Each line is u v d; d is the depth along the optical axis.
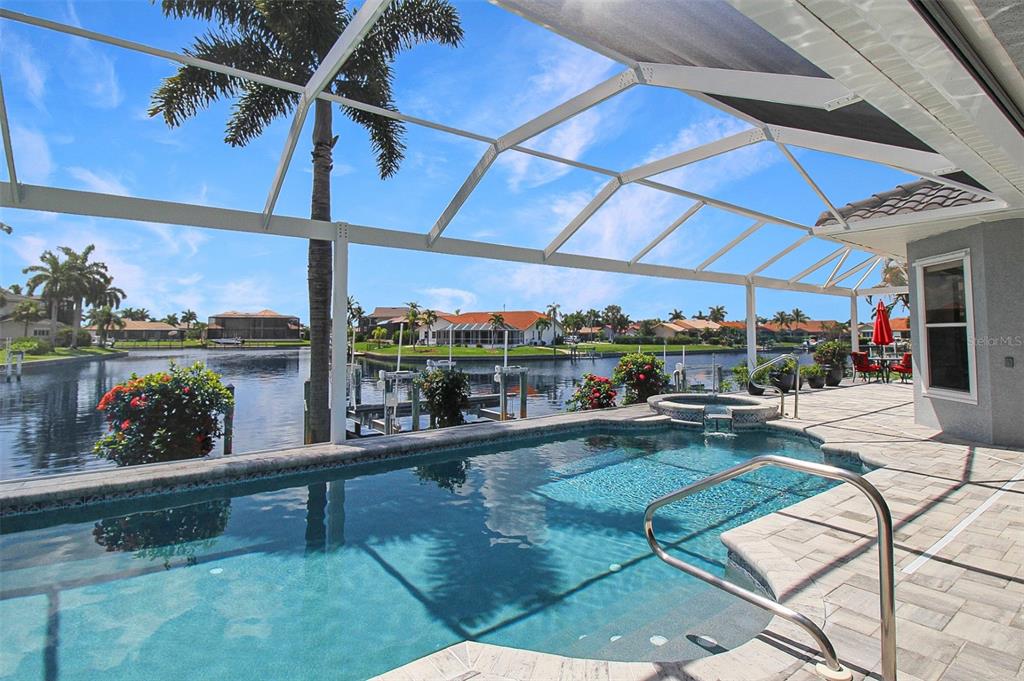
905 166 4.58
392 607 3.38
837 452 6.82
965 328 7.06
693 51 3.52
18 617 3.19
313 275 8.91
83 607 3.32
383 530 4.68
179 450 6.30
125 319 65.19
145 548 4.21
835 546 3.67
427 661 2.38
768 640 2.53
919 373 7.95
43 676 2.64
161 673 2.68
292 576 3.80
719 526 4.87
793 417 9.19
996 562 3.38
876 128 3.78
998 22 1.83
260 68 8.69
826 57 2.09
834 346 15.70
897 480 5.23
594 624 3.16
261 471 5.74
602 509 5.30
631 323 87.25
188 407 6.38
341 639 3.02
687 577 3.81
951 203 6.23
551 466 6.88
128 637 3.00
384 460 6.57
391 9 8.86
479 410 11.26
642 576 3.82
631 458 7.27
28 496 4.57
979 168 3.62
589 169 7.04
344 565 3.98
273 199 5.89
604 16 3.35
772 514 4.35
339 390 6.64
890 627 1.94
